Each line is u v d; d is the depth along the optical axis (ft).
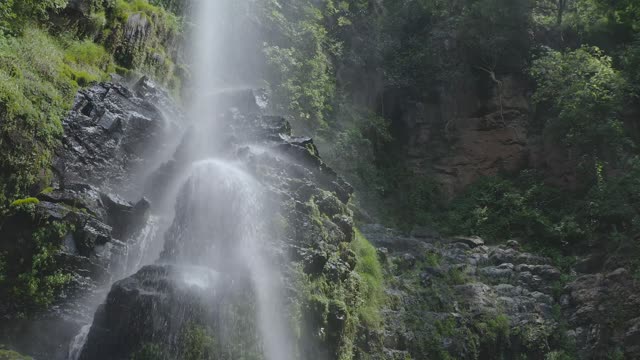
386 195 77.66
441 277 57.77
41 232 37.27
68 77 47.85
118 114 46.78
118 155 45.50
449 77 86.17
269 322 35.99
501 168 81.00
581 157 73.92
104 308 33.45
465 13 89.86
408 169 81.87
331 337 38.93
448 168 82.02
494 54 86.38
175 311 33.71
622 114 77.05
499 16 87.97
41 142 41.16
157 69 58.13
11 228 37.27
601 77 75.56
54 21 51.31
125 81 53.72
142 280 34.71
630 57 79.51
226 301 34.99
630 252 59.16
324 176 46.57
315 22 78.02
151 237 42.68
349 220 45.55
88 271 38.11
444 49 87.86
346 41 85.87
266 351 35.27
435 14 92.84
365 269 50.34
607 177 70.18
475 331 52.60
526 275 59.98
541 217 70.33
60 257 37.27
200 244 40.01
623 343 53.21
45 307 36.60
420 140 84.12
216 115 54.03
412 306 52.34
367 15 90.63
